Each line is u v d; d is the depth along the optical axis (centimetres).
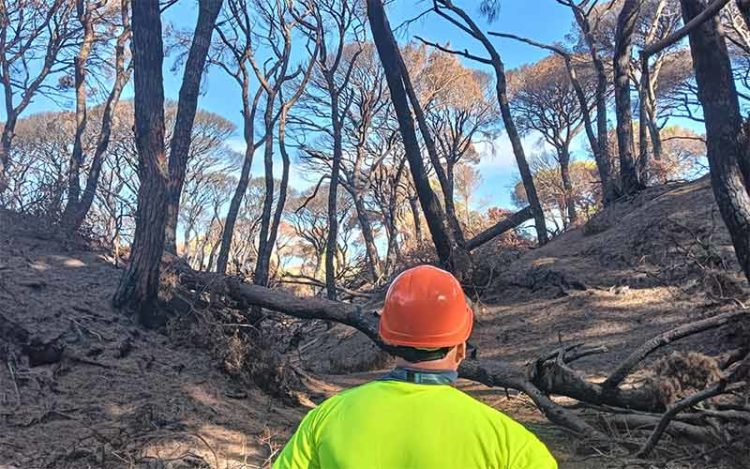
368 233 2755
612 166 2148
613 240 1505
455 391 187
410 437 177
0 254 939
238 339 864
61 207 1167
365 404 185
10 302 792
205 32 1093
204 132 3841
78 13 1816
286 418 786
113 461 579
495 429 180
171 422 672
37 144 2595
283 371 891
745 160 703
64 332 773
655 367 715
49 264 968
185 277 947
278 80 2031
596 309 1239
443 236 1277
